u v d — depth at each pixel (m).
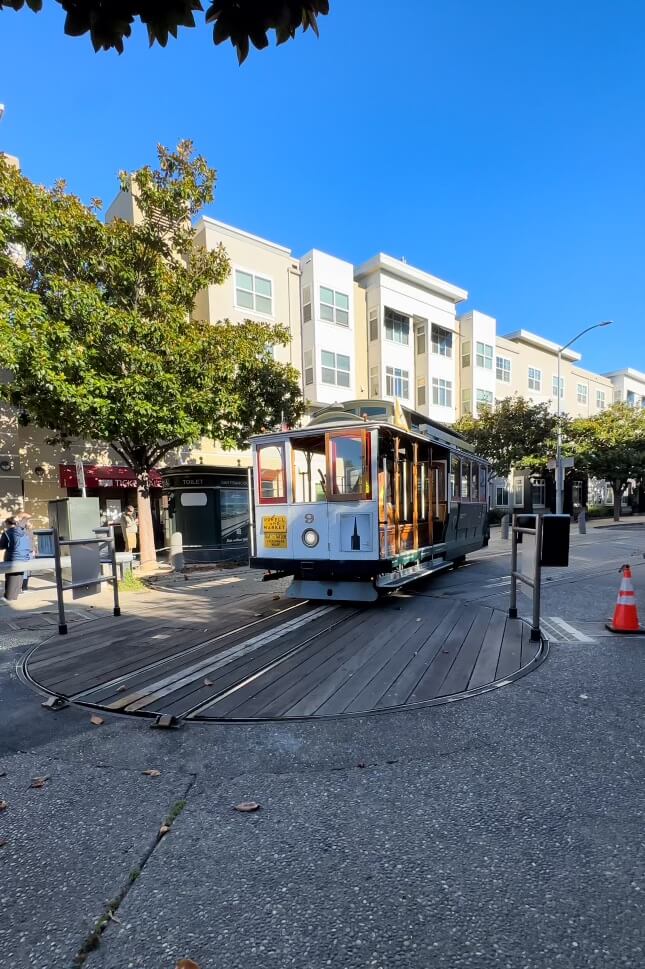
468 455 11.48
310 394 23.08
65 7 2.11
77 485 15.35
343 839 2.49
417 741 3.46
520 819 2.60
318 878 2.23
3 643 6.30
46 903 2.13
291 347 22.78
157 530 17.70
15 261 11.04
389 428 7.11
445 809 2.71
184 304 11.45
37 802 2.88
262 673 4.81
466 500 11.18
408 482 8.36
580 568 11.36
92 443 16.25
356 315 26.02
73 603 8.84
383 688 4.36
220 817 2.69
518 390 35.62
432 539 9.19
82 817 2.73
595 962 1.79
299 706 4.04
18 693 4.57
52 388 8.82
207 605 8.23
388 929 1.95
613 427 26.91
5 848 2.49
